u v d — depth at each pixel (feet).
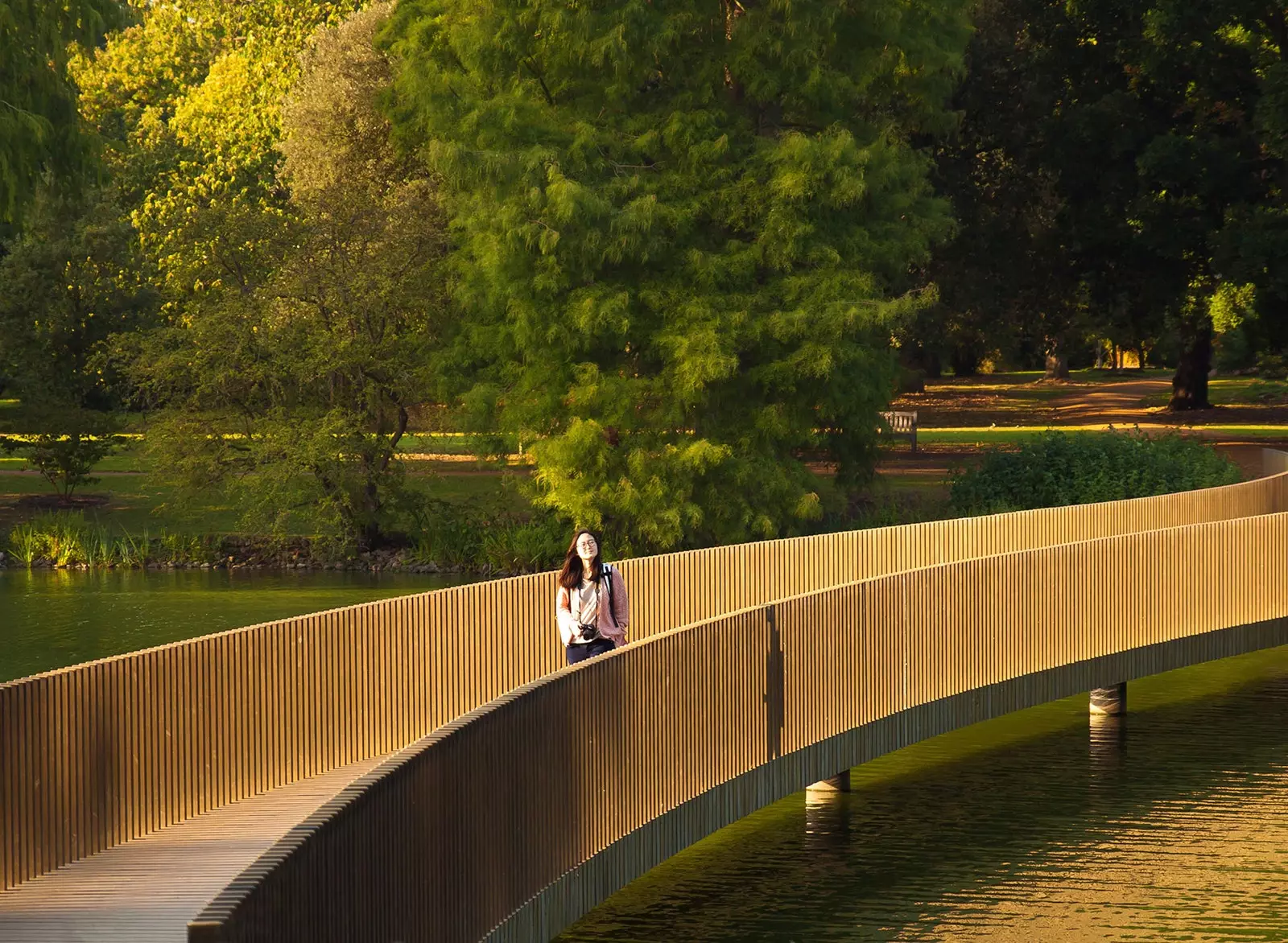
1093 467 360.07
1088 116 529.45
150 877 104.83
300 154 460.96
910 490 418.31
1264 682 226.79
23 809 106.22
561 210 321.32
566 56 346.13
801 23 344.08
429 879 87.30
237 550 379.96
